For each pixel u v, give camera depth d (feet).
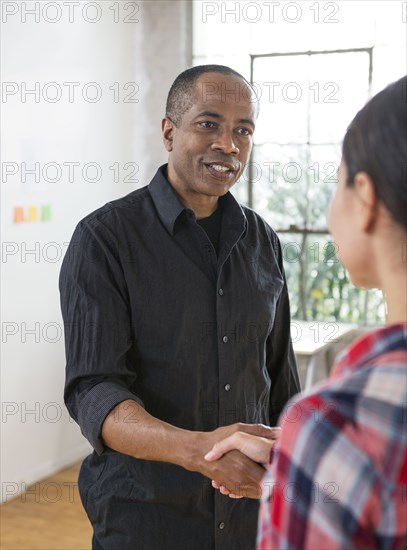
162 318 4.98
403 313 2.19
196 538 5.01
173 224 5.03
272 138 15.44
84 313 4.81
